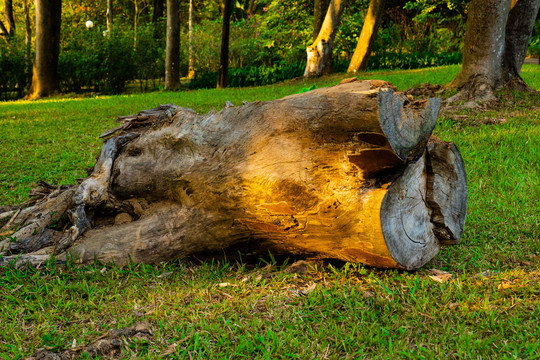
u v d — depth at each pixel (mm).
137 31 25375
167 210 4141
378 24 20812
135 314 3201
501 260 3879
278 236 3648
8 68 22797
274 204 3416
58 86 22859
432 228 3775
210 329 2967
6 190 6613
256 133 3553
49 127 11375
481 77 9938
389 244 3285
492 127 8164
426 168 3697
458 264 3846
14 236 4555
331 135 3139
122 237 4113
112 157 4578
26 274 3826
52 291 3570
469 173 6145
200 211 3883
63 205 4699
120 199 4492
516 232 4418
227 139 3727
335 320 3070
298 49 26000
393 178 3199
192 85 22156
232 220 3729
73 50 24328
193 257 4090
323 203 3283
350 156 3115
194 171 3861
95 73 22938
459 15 27359
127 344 2838
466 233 4461
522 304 3117
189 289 3547
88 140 9641
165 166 4121
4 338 2988
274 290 3484
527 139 7227
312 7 26188
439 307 3150
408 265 3500
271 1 28453
